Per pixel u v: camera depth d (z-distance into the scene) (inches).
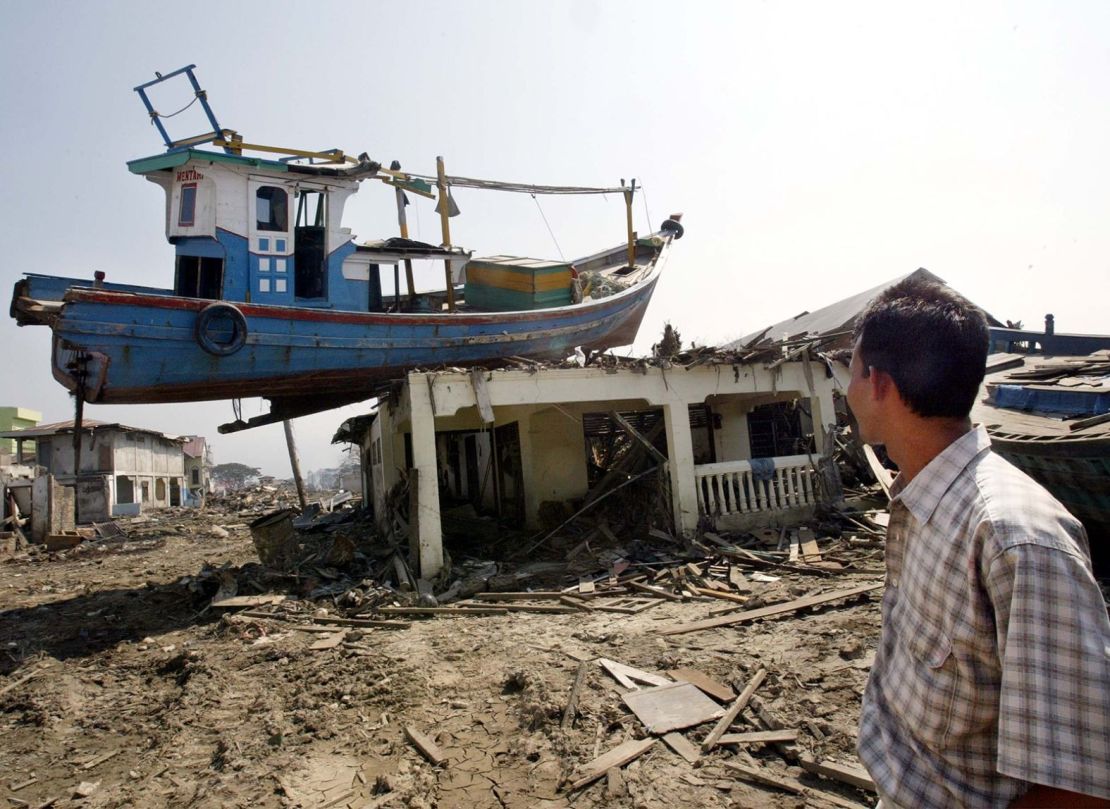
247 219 419.8
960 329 57.9
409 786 162.9
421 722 199.6
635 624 283.3
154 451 1587.1
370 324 448.1
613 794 150.5
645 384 470.3
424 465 408.5
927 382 58.1
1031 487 52.6
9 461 1385.3
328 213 453.4
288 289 432.1
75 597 460.8
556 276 581.6
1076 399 346.3
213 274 429.7
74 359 362.6
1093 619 45.7
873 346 63.3
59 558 709.9
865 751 64.4
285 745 192.7
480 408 418.6
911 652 59.1
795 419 681.6
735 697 195.3
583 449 592.1
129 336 362.3
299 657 270.8
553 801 151.4
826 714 178.7
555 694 206.4
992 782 53.9
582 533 510.6
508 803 152.3
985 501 52.6
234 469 4084.6
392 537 507.8
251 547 708.0
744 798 145.9
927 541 57.1
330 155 458.9
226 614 346.3
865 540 402.3
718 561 388.2
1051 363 442.3
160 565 615.8
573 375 448.8
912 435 61.4
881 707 65.2
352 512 927.0
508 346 526.3
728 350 500.4
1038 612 46.0
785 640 242.2
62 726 227.1
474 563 427.8
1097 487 283.9
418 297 594.9
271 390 446.0
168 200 420.8
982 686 52.6
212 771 182.4
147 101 418.3
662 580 360.2
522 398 434.6
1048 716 44.4
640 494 519.8
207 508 1494.8
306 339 422.9
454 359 500.7
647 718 184.1
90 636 343.3
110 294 352.8
